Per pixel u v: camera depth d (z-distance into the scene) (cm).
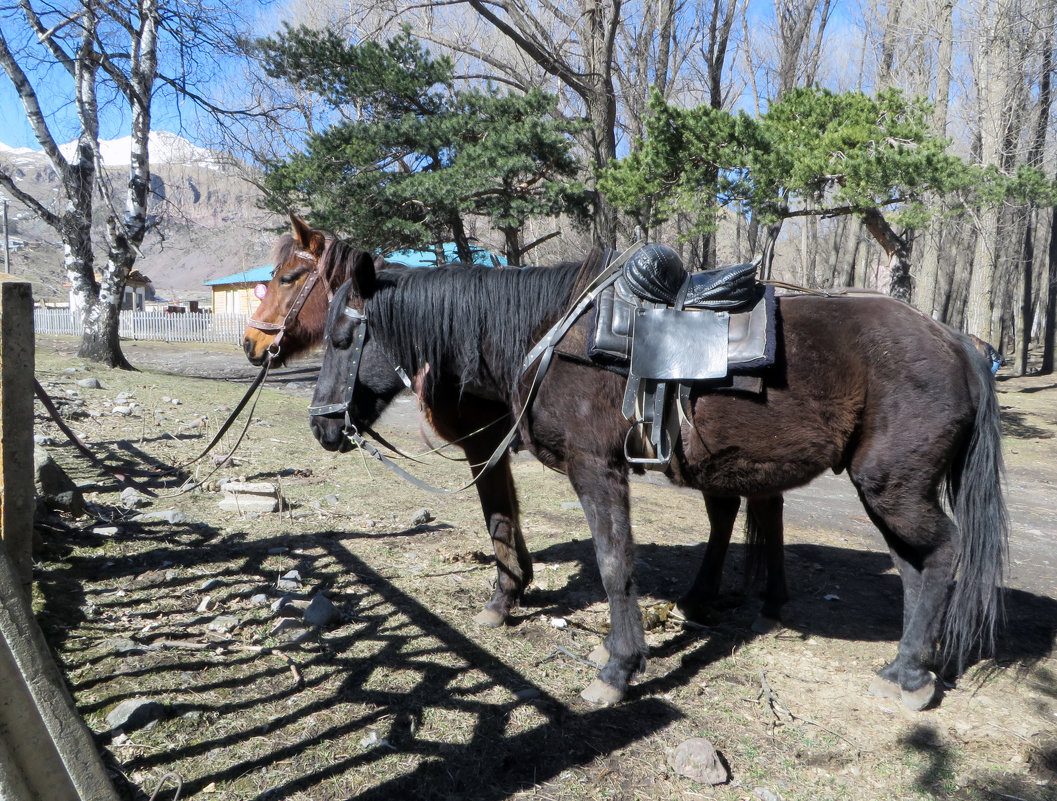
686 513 620
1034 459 1085
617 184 1226
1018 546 597
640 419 295
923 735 285
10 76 1341
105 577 388
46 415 778
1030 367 2822
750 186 1094
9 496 260
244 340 430
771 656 351
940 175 980
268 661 312
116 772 231
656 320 294
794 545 545
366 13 1709
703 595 389
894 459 288
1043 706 311
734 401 291
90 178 1414
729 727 288
